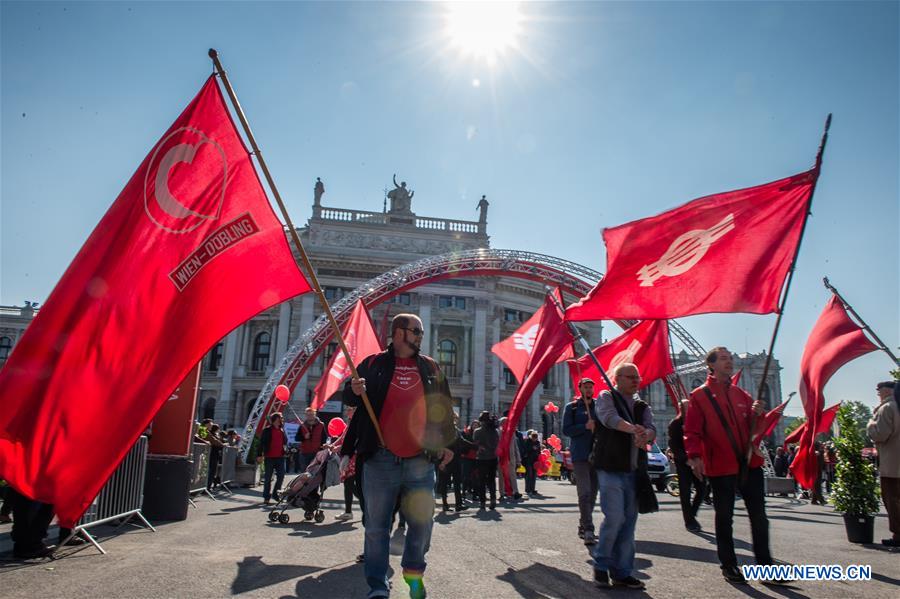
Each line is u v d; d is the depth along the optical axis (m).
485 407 49.59
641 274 6.73
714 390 5.85
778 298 6.19
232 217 5.57
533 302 55.12
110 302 5.02
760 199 6.46
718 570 6.09
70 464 4.77
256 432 23.27
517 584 5.34
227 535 8.11
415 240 51.50
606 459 5.36
